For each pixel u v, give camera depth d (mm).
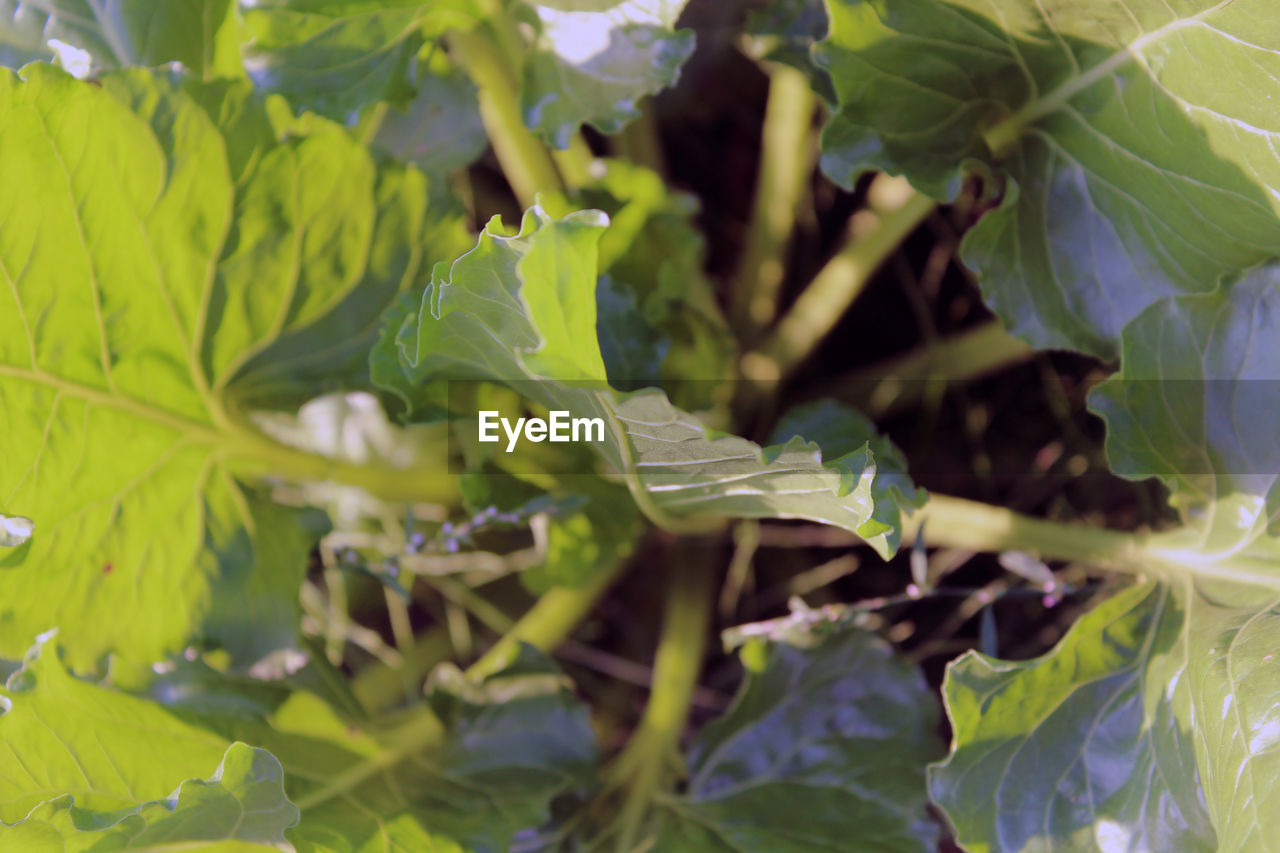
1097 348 905
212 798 817
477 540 1034
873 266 1016
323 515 943
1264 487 866
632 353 922
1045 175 902
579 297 751
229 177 879
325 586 1089
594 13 885
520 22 898
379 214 905
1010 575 1036
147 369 896
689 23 1059
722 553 1060
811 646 933
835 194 1104
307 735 896
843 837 901
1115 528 1051
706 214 1131
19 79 835
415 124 937
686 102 1114
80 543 891
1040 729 874
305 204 893
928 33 867
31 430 872
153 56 911
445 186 913
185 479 916
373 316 923
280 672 913
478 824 883
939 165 892
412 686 1026
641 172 954
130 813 813
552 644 1002
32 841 813
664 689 980
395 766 900
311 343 920
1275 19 815
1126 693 879
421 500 993
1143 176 873
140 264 879
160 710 879
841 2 859
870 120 884
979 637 1043
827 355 1096
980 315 1086
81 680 871
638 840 910
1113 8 846
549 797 905
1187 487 881
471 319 797
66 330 873
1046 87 882
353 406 1036
